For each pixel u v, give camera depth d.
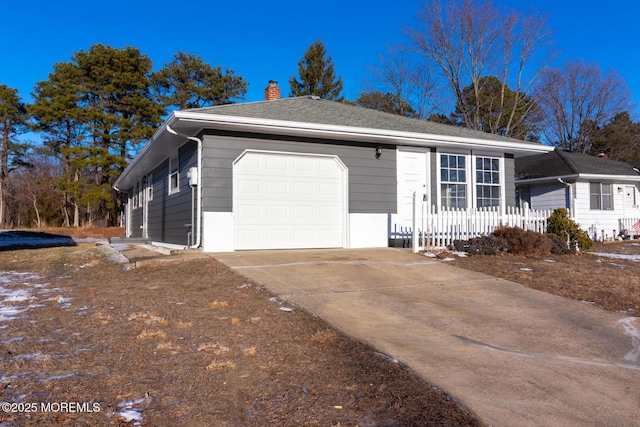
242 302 5.93
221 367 3.81
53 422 2.88
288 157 10.84
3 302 6.13
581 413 3.18
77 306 5.85
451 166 12.73
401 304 6.11
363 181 11.57
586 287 7.34
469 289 7.09
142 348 4.25
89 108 34.34
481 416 3.07
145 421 2.92
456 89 32.06
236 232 10.25
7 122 41.78
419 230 10.82
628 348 4.66
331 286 6.92
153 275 7.79
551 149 13.44
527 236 10.52
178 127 10.01
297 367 3.85
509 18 30.09
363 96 38.28
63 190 34.06
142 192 19.38
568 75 36.09
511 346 4.64
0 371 3.69
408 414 3.06
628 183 21.12
